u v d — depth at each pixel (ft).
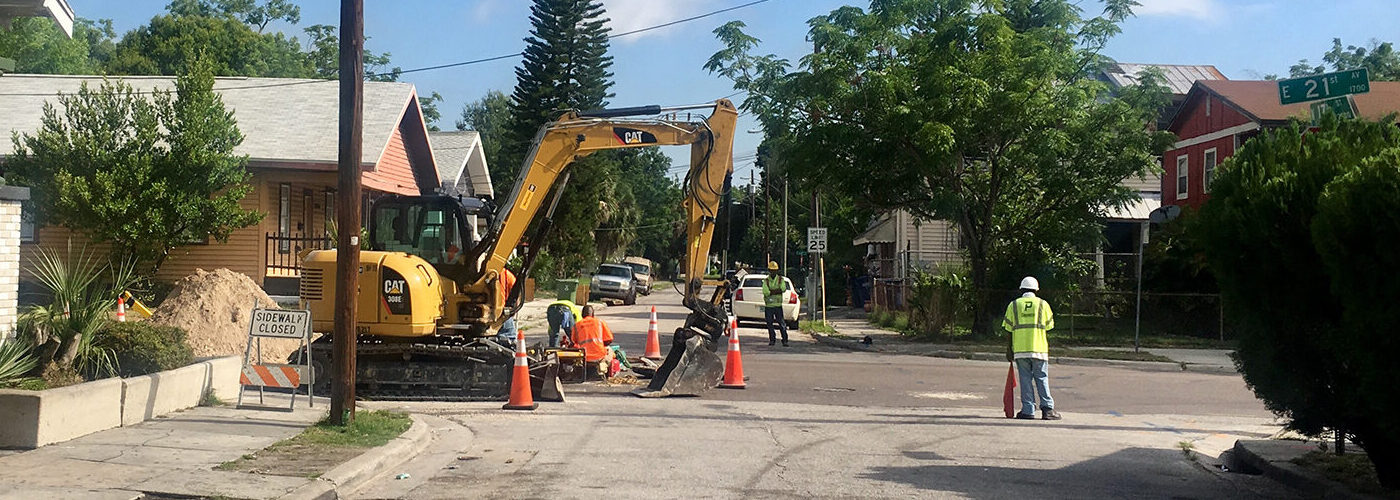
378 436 35.35
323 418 38.45
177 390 38.86
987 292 88.74
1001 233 91.81
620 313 128.88
